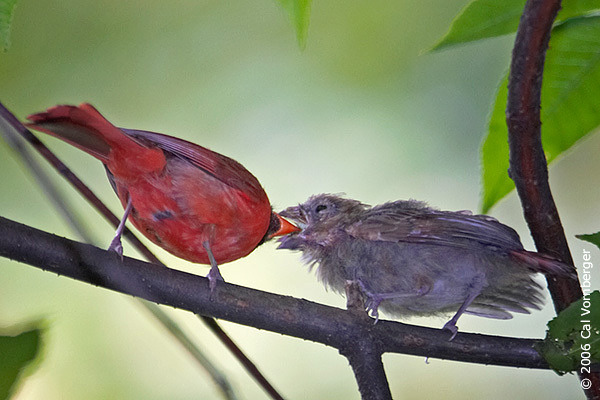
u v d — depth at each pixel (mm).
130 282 5809
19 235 5504
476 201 12078
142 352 11375
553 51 5965
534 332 11703
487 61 12453
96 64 12969
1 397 3971
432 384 12047
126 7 13188
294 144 12516
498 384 11938
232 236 7512
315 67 12711
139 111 12844
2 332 4004
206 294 6027
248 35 12984
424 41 12562
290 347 11898
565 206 12531
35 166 3717
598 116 6109
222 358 11570
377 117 12500
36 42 12922
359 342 6195
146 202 7184
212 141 12641
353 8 12656
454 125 12375
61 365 11109
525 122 5973
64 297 11422
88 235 3709
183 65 12977
